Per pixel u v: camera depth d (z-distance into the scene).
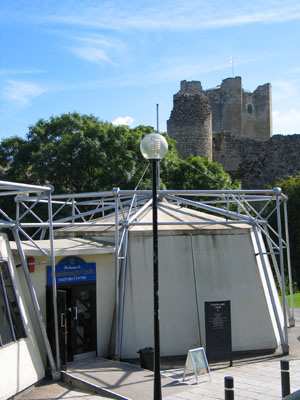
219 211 16.61
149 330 14.70
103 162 29.81
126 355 14.39
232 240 15.98
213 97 69.69
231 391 8.91
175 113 45.16
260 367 13.35
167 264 15.23
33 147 32.88
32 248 13.24
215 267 15.58
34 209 29.69
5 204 31.23
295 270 33.97
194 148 44.53
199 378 12.18
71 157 29.83
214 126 69.62
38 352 12.21
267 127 71.00
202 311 15.07
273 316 16.12
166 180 34.69
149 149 10.10
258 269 15.98
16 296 11.94
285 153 50.88
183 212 16.98
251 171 51.75
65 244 14.55
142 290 14.93
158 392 9.55
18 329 11.71
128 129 32.66
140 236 15.36
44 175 29.78
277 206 15.68
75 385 11.81
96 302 14.51
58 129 33.09
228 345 13.59
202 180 35.56
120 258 14.64
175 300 15.00
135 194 15.74
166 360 14.50
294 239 33.91
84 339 14.20
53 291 12.42
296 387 11.06
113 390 10.99
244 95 70.56
